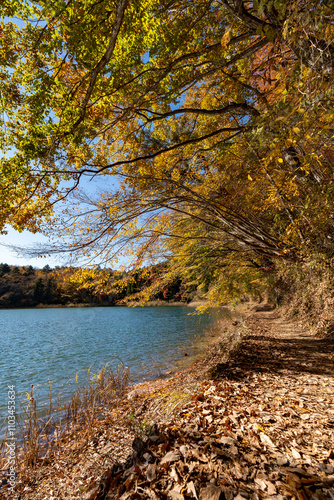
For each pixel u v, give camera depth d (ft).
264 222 26.55
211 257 33.32
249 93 16.71
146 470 6.98
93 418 18.47
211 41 13.56
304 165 13.75
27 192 14.30
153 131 18.67
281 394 12.67
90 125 14.51
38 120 13.44
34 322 101.60
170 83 14.93
